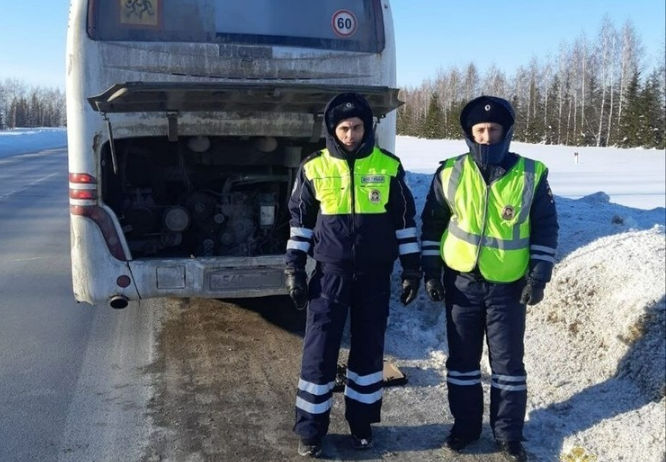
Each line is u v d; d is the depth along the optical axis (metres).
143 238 4.77
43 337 5.15
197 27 4.58
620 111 60.19
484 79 91.00
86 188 4.36
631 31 62.16
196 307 5.84
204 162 4.95
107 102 3.98
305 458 3.33
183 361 4.62
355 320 3.43
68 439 3.51
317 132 4.66
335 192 3.29
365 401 3.38
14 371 4.46
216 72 4.61
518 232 3.24
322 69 4.83
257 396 4.05
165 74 4.52
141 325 5.41
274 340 5.04
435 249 3.45
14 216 11.80
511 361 3.31
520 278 3.28
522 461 3.24
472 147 3.22
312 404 3.32
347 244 3.30
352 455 3.37
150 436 3.54
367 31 4.95
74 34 4.35
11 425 3.67
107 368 4.51
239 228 4.95
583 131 64.56
